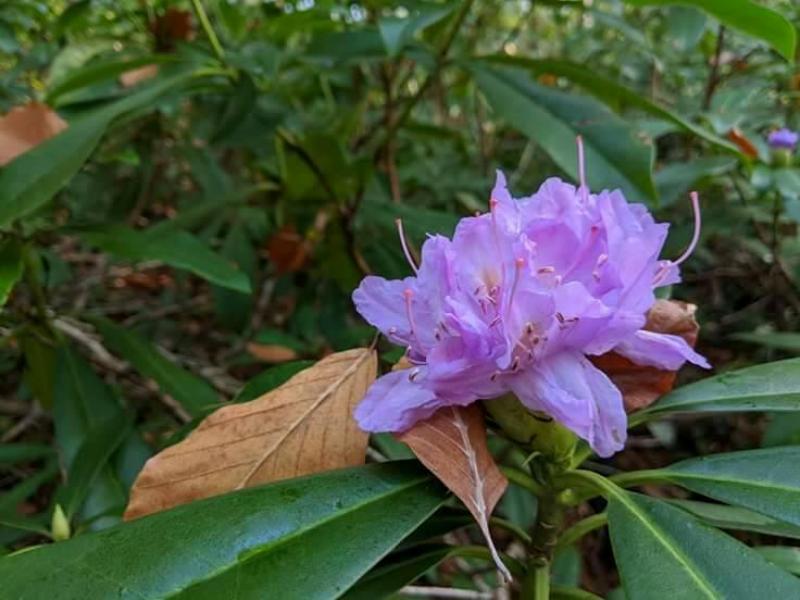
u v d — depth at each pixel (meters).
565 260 0.17
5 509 0.30
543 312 0.17
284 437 0.19
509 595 0.34
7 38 0.43
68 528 0.24
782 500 0.17
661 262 0.19
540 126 0.32
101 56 0.43
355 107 0.51
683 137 0.47
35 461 0.44
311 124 0.50
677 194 0.37
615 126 0.32
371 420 0.17
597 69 0.57
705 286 0.53
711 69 0.47
